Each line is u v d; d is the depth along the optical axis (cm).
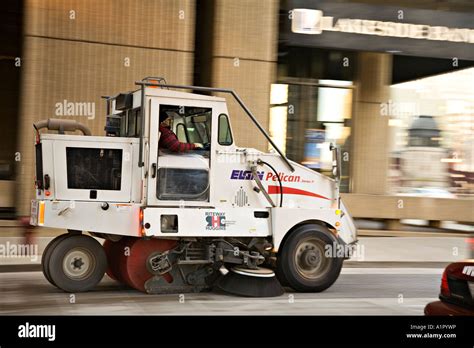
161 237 1148
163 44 1798
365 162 2397
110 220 1119
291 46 2028
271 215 1212
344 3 2002
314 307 1110
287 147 2286
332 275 1252
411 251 1906
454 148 2505
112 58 1759
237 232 1177
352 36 2011
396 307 1144
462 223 2395
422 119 2462
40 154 1127
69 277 1138
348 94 2366
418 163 2469
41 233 1698
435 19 2058
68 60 1725
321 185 1275
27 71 1698
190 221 1138
